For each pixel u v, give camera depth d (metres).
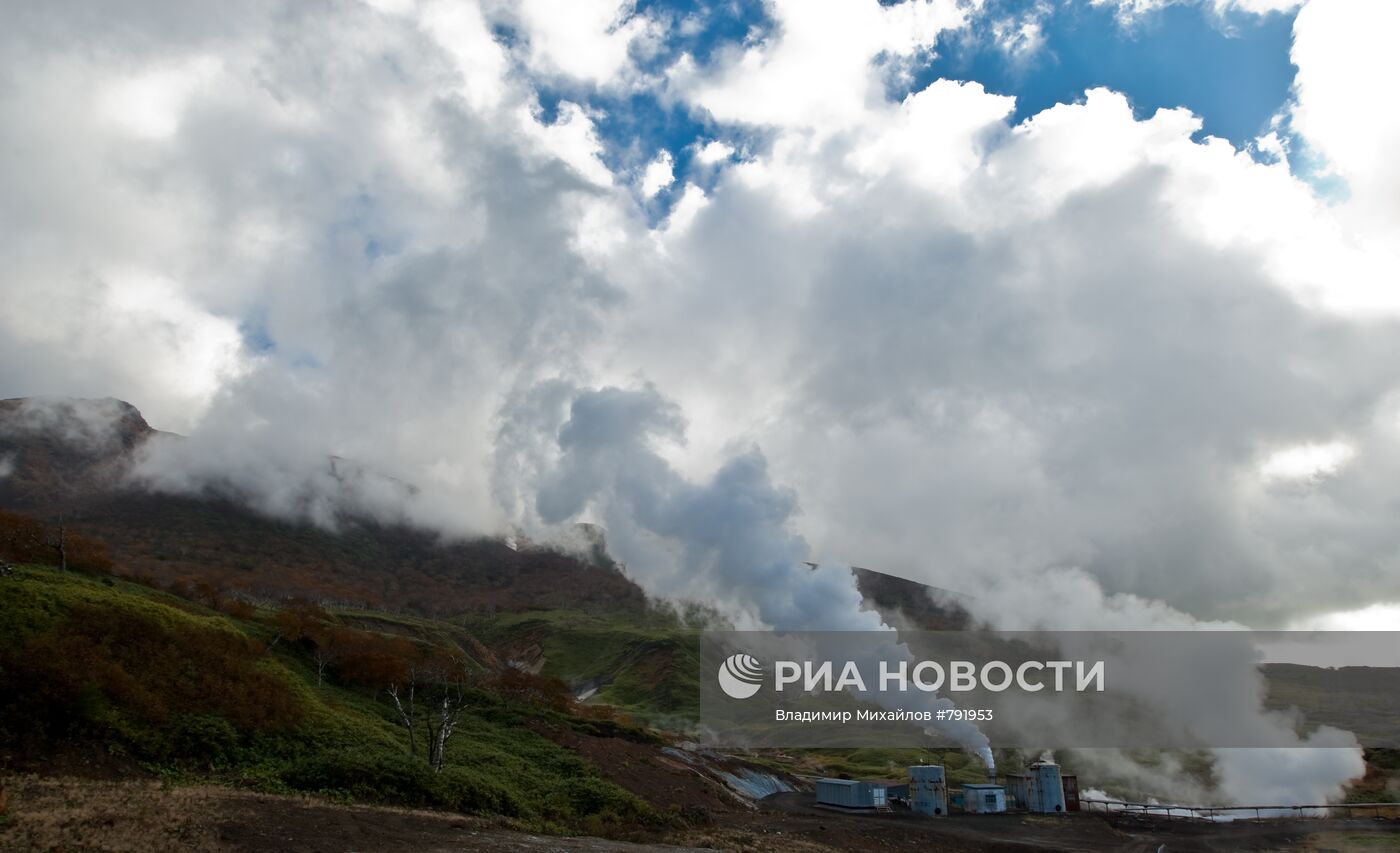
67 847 27.53
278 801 40.69
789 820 74.50
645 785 74.50
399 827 40.50
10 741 39.22
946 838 71.38
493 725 81.44
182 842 30.50
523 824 49.53
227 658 57.84
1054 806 89.69
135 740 43.66
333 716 60.59
